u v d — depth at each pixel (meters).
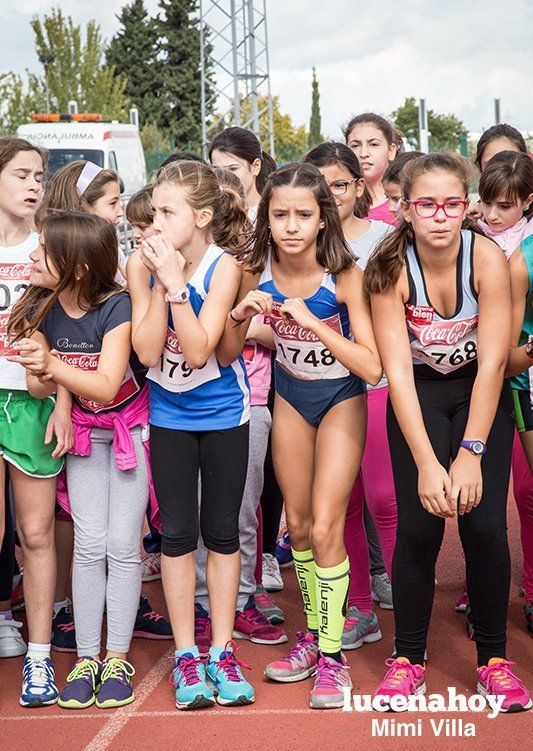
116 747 3.47
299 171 3.70
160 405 3.92
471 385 3.77
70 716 3.75
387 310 3.68
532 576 4.45
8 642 4.34
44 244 3.79
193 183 3.78
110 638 3.99
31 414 3.97
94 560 3.98
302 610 4.86
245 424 4.00
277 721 3.64
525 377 4.22
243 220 4.14
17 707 3.84
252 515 4.49
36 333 3.98
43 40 36.91
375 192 5.80
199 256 3.87
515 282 3.87
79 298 3.88
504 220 4.63
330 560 3.85
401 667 3.79
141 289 3.93
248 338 4.46
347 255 3.78
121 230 12.13
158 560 5.33
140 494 4.00
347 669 3.91
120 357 3.84
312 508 3.88
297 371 3.90
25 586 4.01
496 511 3.67
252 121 23.20
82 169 4.60
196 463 3.96
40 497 3.99
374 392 4.38
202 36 22.67
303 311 3.68
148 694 3.95
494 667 3.73
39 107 33.56
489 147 5.30
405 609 3.80
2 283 4.09
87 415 3.95
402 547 3.78
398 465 3.78
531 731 3.49
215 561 3.97
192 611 3.95
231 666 3.87
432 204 3.48
